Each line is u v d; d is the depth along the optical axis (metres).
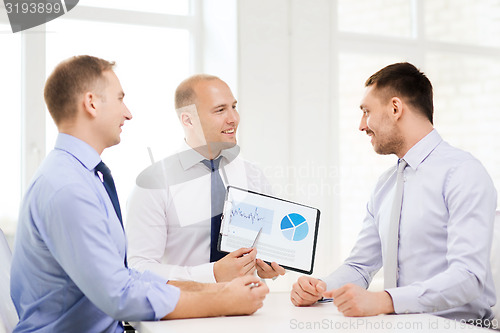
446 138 3.63
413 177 1.61
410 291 1.33
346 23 3.32
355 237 3.28
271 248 1.57
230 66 2.89
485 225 1.43
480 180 1.48
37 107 2.64
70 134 1.38
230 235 1.58
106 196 1.39
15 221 2.60
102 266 1.23
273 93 2.96
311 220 1.58
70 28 2.73
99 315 1.35
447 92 3.63
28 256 1.32
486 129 3.74
